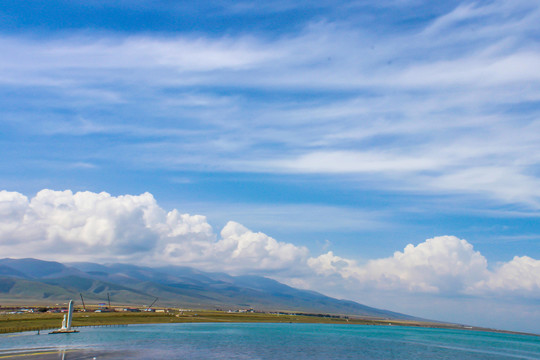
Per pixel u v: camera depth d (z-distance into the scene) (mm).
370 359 137875
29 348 125312
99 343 144375
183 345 149875
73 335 172625
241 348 150500
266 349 151500
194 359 114750
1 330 176625
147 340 161750
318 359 129875
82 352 119062
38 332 171625
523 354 195750
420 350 183250
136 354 118812
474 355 175375
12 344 135250
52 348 126875
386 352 165500
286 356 133000
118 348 132000
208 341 171250
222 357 122562
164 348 137125
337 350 161875
